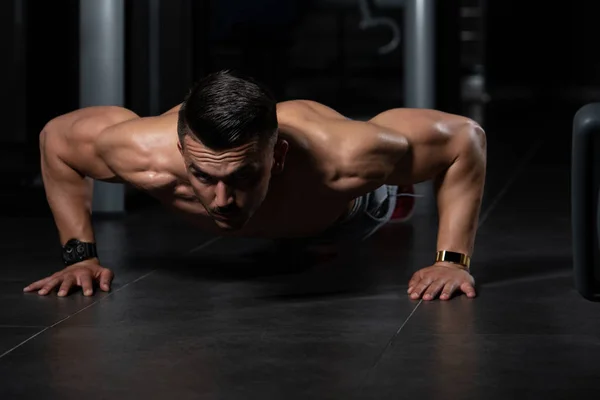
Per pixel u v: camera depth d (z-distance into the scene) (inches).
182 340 96.3
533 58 542.3
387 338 96.7
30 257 139.9
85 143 111.6
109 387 82.3
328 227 123.1
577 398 79.3
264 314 106.6
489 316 105.3
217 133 90.4
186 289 119.0
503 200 196.7
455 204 116.0
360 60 595.2
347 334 98.3
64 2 272.5
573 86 543.8
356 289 118.7
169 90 207.3
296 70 564.7
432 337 97.2
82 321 103.7
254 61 305.6
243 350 92.7
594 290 109.0
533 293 116.4
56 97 279.7
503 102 509.4
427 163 111.0
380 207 125.2
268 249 144.6
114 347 94.0
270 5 296.5
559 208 186.1
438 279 114.7
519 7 541.0
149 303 111.7
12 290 118.5
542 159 268.8
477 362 88.7
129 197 193.3
